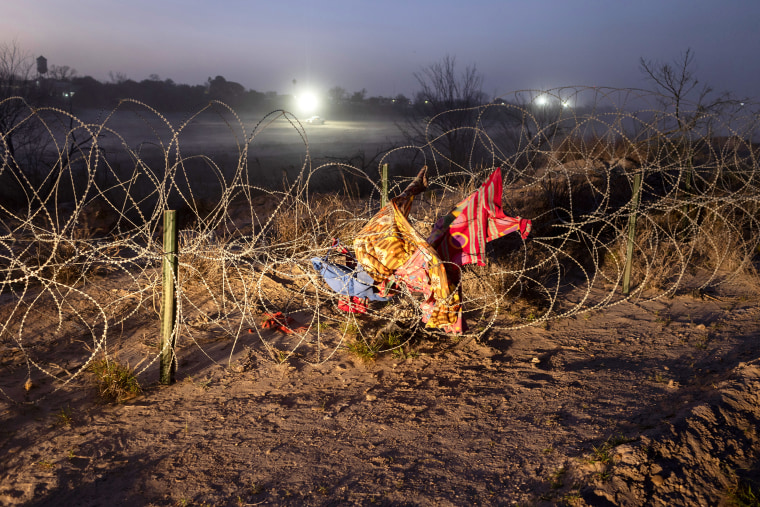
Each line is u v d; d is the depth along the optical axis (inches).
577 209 305.7
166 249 163.6
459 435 141.9
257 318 219.9
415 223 234.2
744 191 295.1
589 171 318.7
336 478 125.5
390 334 203.5
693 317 223.6
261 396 165.5
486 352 195.5
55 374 170.7
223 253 206.4
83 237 287.7
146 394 164.7
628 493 112.4
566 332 213.8
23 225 173.5
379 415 154.1
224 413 155.3
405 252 193.3
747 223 306.8
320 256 211.9
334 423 150.3
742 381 150.6
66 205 353.4
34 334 194.1
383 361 189.6
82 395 161.5
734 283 263.3
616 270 282.8
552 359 189.6
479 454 132.4
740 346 188.5
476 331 211.9
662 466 119.0
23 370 171.5
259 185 521.0
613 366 181.0
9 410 149.6
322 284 232.1
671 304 239.9
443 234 190.2
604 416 145.4
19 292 224.1
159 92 2576.3
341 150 1473.9
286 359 187.2
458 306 190.7
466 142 700.7
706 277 273.0
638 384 165.6
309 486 122.7
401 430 145.6
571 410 150.7
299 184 220.7
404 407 158.1
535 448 133.0
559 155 335.0
